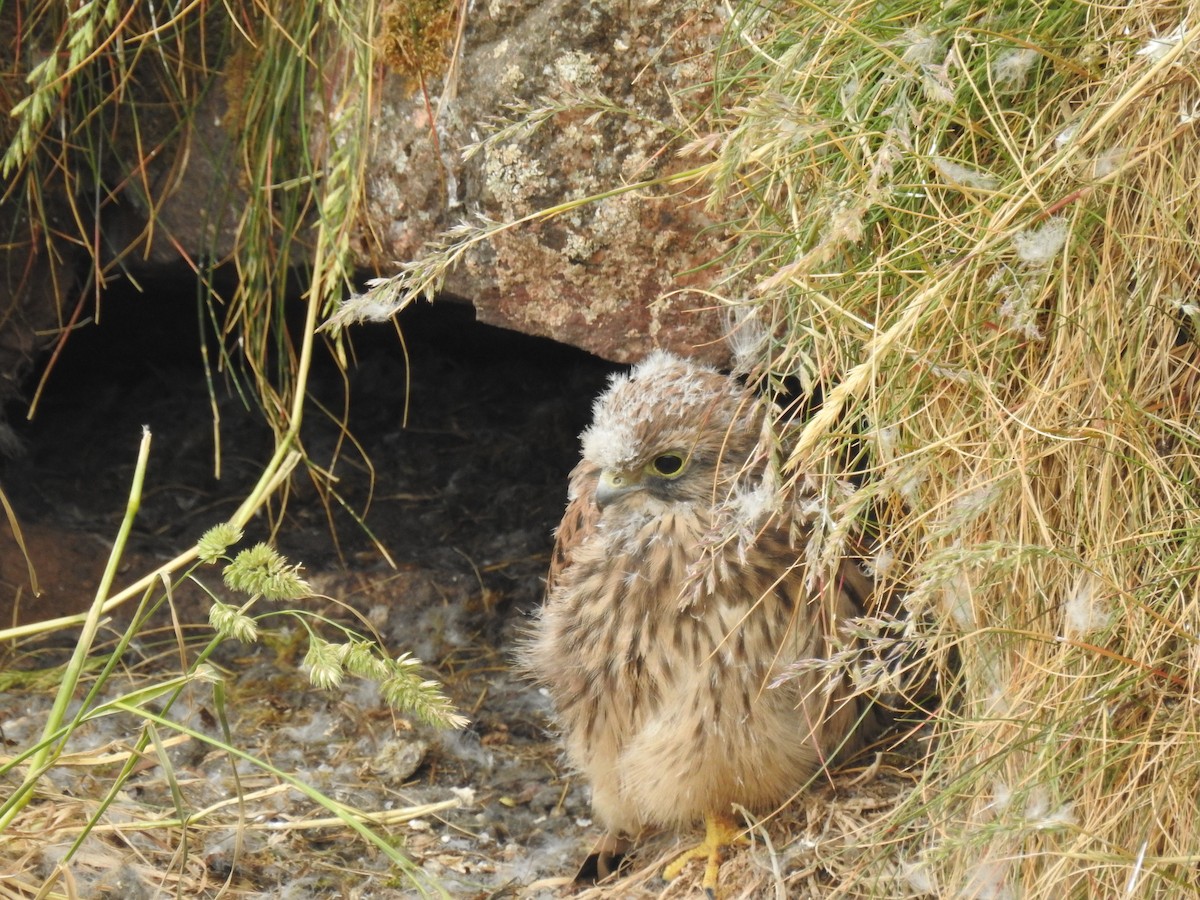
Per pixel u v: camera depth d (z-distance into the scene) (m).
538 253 6.28
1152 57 4.29
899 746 6.05
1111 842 4.49
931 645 5.11
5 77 6.91
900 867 5.08
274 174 6.67
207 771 6.50
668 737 5.71
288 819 6.19
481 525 8.56
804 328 5.12
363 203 6.46
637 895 5.76
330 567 8.14
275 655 7.59
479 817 6.43
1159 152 4.52
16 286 7.59
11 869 5.29
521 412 9.49
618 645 5.77
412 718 7.05
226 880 5.68
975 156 4.78
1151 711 4.52
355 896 5.73
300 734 6.90
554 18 5.93
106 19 5.91
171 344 9.46
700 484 5.63
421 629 7.78
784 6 5.34
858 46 4.97
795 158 5.09
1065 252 4.44
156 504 8.58
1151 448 4.56
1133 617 4.48
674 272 6.23
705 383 5.75
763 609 5.57
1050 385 4.70
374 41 6.20
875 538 5.19
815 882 5.45
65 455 8.91
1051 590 4.73
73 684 5.03
